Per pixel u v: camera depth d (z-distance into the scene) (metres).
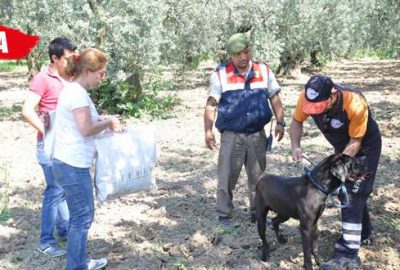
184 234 5.52
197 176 7.59
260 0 15.08
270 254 4.97
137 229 5.70
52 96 4.67
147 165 4.49
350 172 4.16
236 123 5.33
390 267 4.64
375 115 11.90
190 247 5.18
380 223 5.58
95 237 5.52
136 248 5.20
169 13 13.82
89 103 4.06
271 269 4.68
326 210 6.05
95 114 4.20
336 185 4.29
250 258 4.95
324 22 19.95
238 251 5.08
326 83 4.11
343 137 4.46
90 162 4.15
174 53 14.46
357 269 4.57
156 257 5.01
